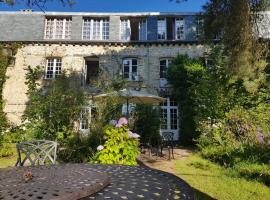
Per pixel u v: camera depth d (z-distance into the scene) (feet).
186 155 31.22
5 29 60.85
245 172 20.08
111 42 60.29
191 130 49.24
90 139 23.52
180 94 52.44
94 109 26.55
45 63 59.93
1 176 6.07
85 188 4.59
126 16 62.13
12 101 57.57
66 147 23.54
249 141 25.59
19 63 59.41
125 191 4.71
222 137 27.63
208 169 22.56
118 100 28.76
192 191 4.91
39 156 11.74
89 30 62.69
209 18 38.40
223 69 32.50
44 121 25.44
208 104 31.17
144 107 43.75
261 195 15.21
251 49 32.71
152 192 4.66
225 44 34.42
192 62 53.67
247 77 30.58
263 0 33.63
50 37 61.98
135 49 60.49
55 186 4.85
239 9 33.17
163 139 39.06
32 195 4.31
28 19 61.77
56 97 26.76
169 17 62.08
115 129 18.30
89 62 67.82
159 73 59.52
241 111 27.76
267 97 28.53
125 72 60.23
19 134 28.73
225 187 16.85
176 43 60.08
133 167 7.32
